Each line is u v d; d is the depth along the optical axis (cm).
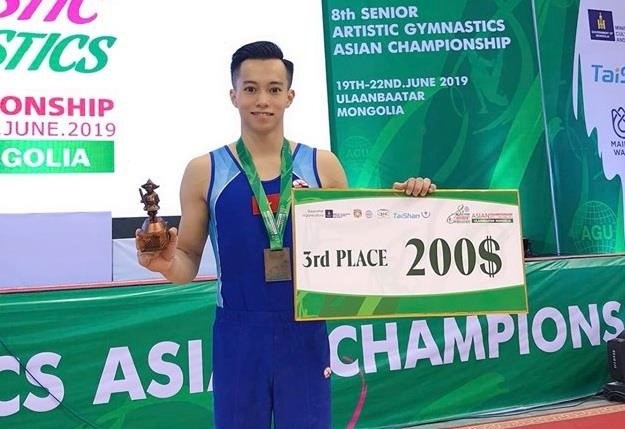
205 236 193
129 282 346
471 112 488
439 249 187
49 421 325
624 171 529
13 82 390
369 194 185
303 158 190
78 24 404
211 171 184
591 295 439
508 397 414
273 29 444
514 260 191
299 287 177
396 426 388
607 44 529
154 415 342
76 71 402
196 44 425
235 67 182
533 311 423
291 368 177
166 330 346
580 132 520
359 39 470
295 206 179
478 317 410
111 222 396
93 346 334
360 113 470
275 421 180
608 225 524
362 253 183
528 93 497
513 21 495
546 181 501
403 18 478
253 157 186
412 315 183
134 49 414
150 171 413
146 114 414
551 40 517
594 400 432
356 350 383
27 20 395
